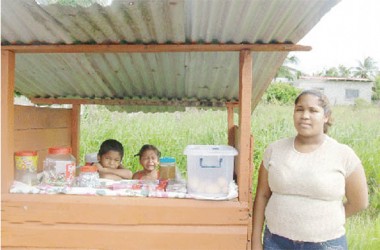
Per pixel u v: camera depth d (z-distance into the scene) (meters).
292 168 2.33
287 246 2.35
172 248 2.32
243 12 2.05
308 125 2.31
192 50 2.49
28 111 3.08
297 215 2.30
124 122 8.94
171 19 2.14
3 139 2.44
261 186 2.58
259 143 8.56
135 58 3.08
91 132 8.29
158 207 2.32
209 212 2.32
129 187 2.57
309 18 2.12
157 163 3.54
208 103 4.55
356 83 35.50
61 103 4.42
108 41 2.48
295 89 19.52
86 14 2.10
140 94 4.30
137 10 2.05
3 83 2.46
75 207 2.35
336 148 2.34
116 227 2.34
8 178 2.46
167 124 9.20
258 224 2.56
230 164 2.42
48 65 3.30
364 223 6.52
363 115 14.07
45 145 3.49
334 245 2.29
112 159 3.45
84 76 3.63
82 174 2.67
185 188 2.59
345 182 2.39
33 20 2.18
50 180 2.71
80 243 2.34
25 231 2.36
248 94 2.43
